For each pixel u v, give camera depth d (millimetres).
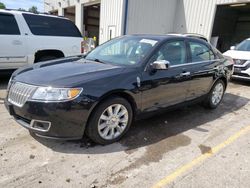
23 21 5941
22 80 2963
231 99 6066
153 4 14492
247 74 7566
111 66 3402
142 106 3445
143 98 3400
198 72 4277
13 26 5777
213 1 13109
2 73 5824
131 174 2627
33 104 2711
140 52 3623
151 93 3486
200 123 4258
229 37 21562
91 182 2445
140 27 14523
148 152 3115
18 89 2926
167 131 3809
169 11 15414
